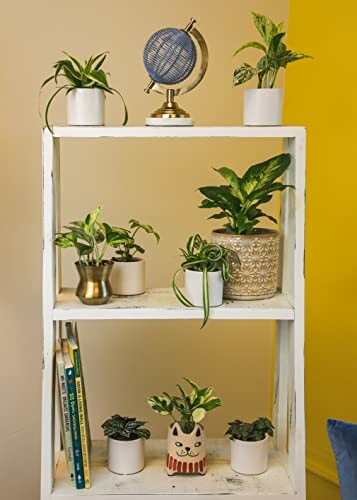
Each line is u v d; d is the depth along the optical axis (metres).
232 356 2.46
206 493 1.74
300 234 1.74
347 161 2.13
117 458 1.82
